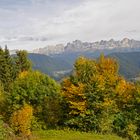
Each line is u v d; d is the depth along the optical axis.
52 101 66.94
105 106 63.22
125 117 65.88
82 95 63.25
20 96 65.25
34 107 66.00
